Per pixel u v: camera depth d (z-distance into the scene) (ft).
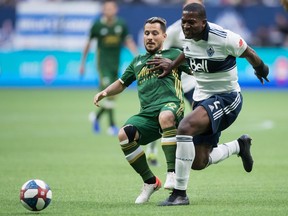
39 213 80.28
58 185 103.60
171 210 80.79
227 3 328.70
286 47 321.93
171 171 87.25
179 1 332.60
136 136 87.45
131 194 95.35
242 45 83.46
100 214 79.15
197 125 82.74
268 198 90.79
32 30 321.52
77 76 323.37
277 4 328.29
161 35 91.30
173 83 90.07
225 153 94.43
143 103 89.86
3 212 81.15
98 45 188.55
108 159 134.31
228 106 85.66
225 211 80.18
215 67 84.89
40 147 152.25
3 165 125.80
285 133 177.37
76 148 151.33
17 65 324.60
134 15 319.06
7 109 237.45
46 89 315.58
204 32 83.46
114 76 189.06
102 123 208.44
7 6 322.14
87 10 318.45
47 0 330.95
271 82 322.34
